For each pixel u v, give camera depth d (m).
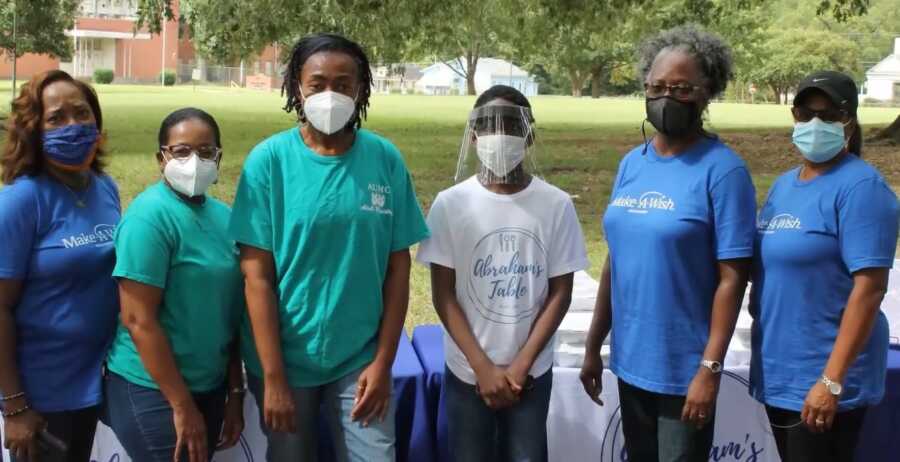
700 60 3.05
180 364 2.99
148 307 2.87
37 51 30.19
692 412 3.01
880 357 3.11
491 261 3.22
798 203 3.06
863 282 2.90
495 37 30.53
